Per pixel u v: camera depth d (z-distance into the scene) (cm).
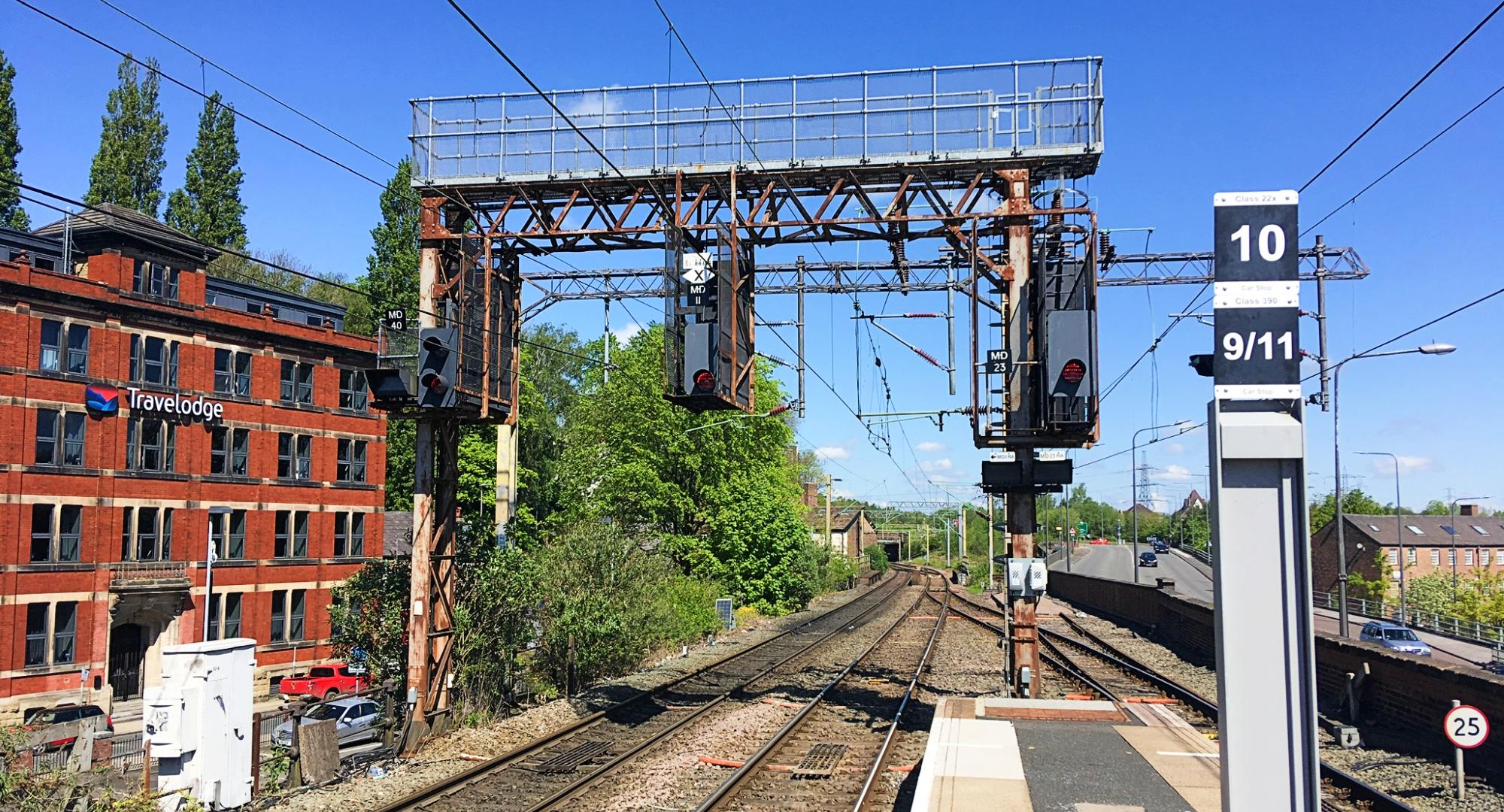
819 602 5903
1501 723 1365
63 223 3559
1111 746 1261
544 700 2144
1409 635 3591
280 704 3575
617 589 2388
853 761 1452
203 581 3741
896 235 1792
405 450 5488
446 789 1334
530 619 2075
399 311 1689
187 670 1220
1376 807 1178
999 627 3872
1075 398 1564
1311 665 576
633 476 4378
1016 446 1691
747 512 4556
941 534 14675
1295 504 589
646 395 4372
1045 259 1648
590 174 1736
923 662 2662
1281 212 617
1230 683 586
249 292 4181
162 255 3691
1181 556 10906
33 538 3262
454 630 1794
